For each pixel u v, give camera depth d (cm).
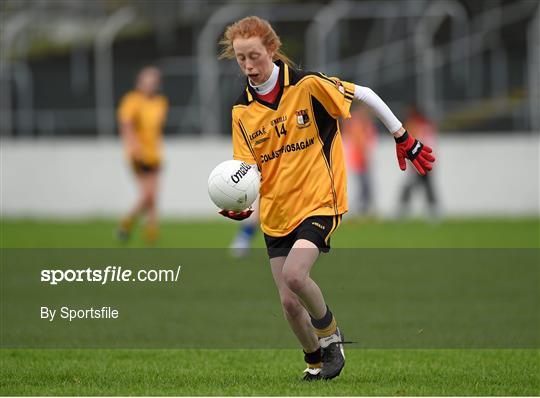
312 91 1988
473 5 7894
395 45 7612
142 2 7781
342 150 2056
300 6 7569
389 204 7069
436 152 6994
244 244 4694
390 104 7612
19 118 7644
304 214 1998
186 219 6956
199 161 7088
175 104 7575
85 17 7781
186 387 2005
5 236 5597
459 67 7781
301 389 1956
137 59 7988
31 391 1953
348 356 2473
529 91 7581
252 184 2005
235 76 7256
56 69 7700
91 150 7050
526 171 6944
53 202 7056
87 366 2316
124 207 7044
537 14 7719
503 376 2144
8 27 7650
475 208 7000
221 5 7875
